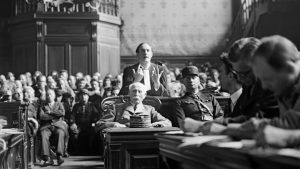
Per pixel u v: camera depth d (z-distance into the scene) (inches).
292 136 73.6
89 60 657.0
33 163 353.4
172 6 751.7
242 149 75.8
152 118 217.9
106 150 201.2
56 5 654.5
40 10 651.5
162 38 745.6
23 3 670.5
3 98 387.2
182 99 217.5
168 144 113.9
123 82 271.1
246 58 117.6
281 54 81.7
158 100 229.0
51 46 653.3
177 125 215.3
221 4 757.9
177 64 743.7
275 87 86.1
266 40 86.1
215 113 221.5
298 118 82.0
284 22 636.1
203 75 484.7
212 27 753.6
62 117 380.2
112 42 687.7
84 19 653.3
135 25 741.9
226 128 95.1
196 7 754.8
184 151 101.6
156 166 177.8
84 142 417.1
